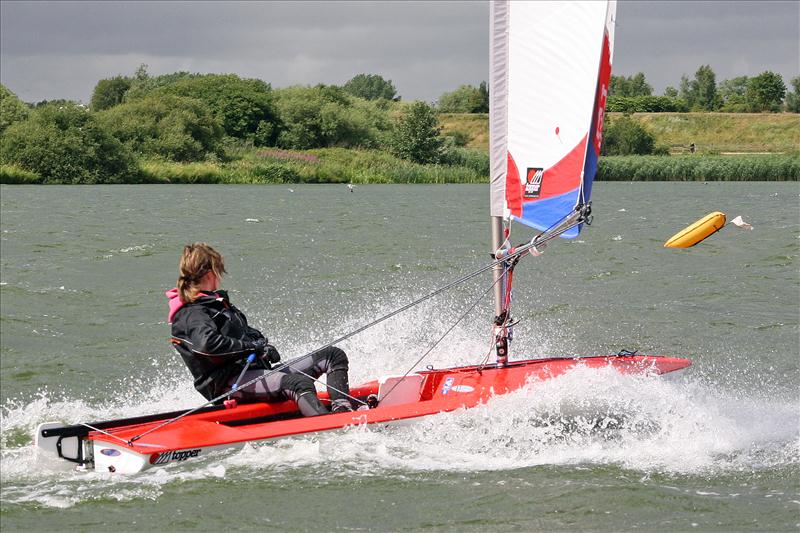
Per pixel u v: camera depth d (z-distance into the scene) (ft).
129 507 65.51
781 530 60.39
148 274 191.93
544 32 79.66
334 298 163.53
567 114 79.25
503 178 83.61
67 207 426.51
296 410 82.17
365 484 69.15
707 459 75.10
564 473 71.51
